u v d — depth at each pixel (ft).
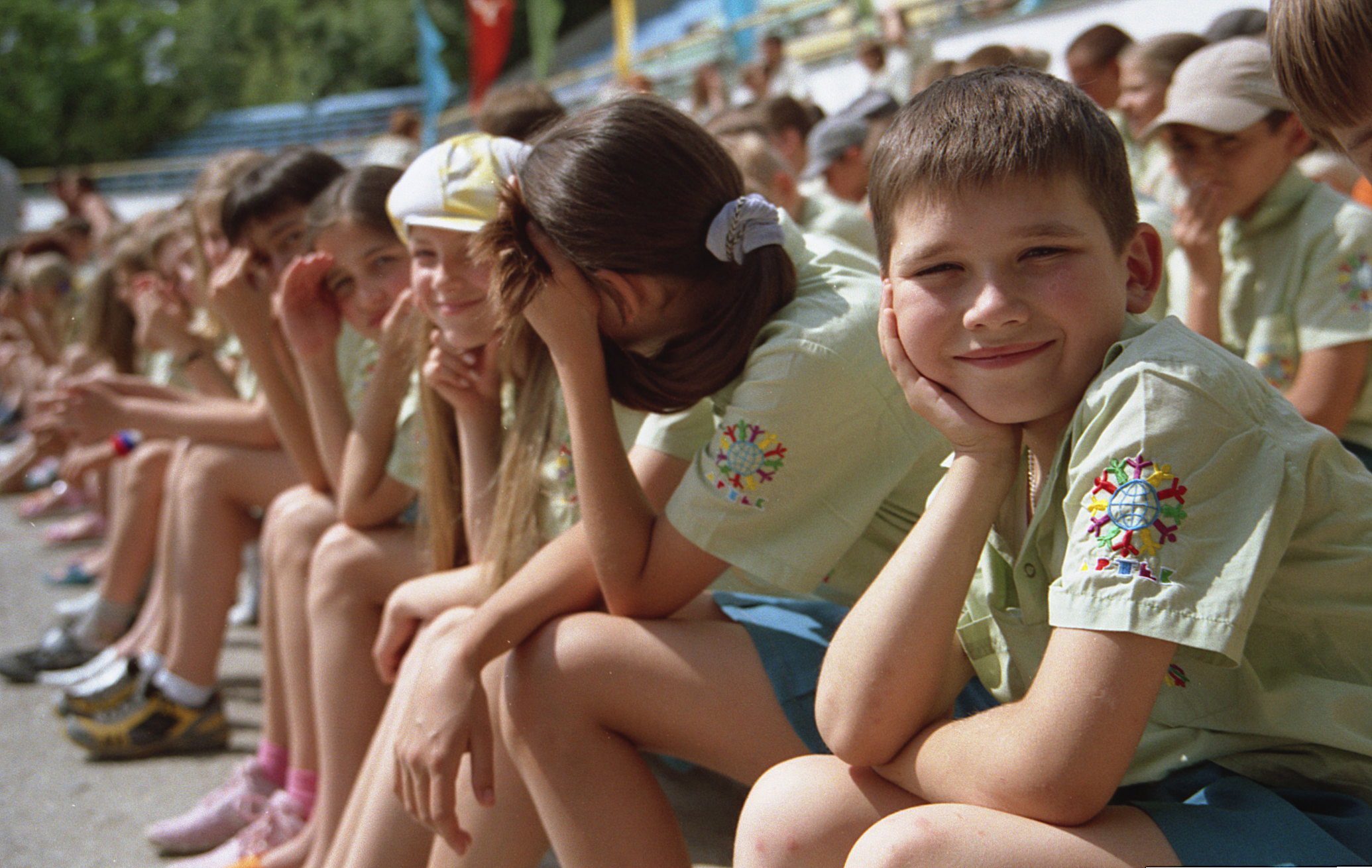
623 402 5.45
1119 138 3.94
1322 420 7.00
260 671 11.67
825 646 4.99
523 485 5.99
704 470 5.05
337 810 6.93
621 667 4.86
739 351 5.17
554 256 5.10
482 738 5.09
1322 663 4.03
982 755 3.72
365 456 7.11
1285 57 3.92
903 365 4.17
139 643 10.73
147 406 9.77
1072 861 3.54
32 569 15.99
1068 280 3.78
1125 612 3.52
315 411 7.82
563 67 68.39
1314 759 4.01
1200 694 4.13
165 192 62.28
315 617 7.11
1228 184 7.15
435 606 6.25
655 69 41.32
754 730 4.79
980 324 3.81
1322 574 3.89
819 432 4.94
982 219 3.78
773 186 10.32
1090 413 3.77
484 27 46.32
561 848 4.89
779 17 35.35
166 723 9.49
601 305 5.19
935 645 3.98
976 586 4.50
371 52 82.53
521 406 6.06
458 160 6.19
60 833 8.27
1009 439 4.00
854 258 5.64
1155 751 4.22
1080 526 3.68
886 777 4.09
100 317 14.29
